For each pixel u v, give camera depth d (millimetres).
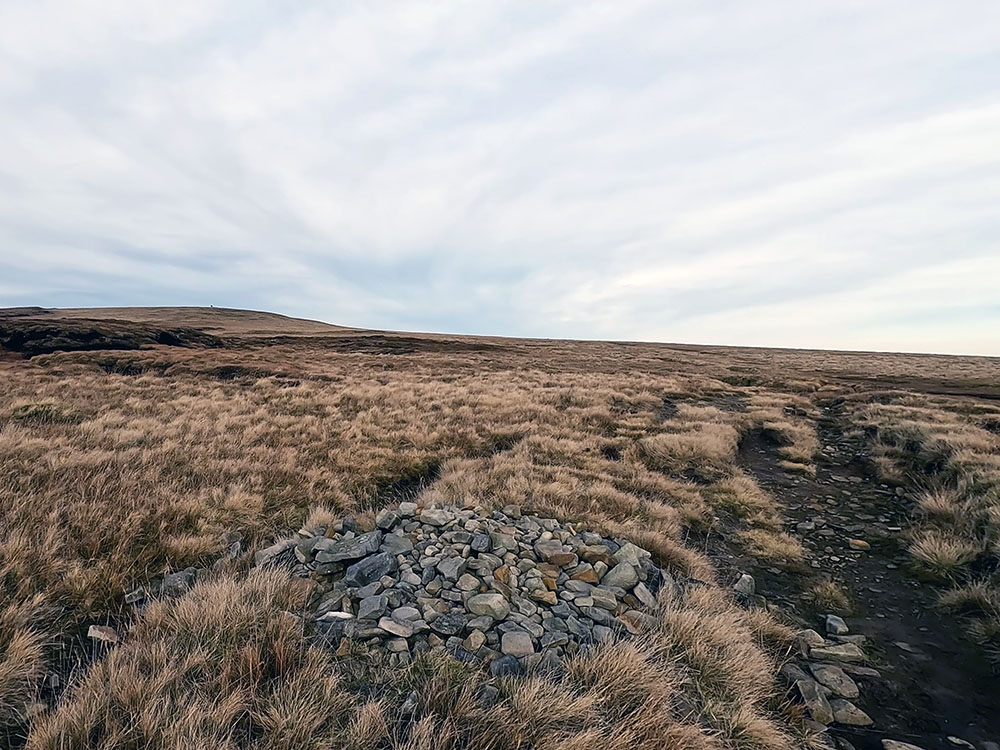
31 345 32000
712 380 28281
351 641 3975
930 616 5594
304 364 29609
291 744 2967
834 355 68688
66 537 5523
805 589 6281
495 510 7227
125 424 12102
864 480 10828
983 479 8336
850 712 4008
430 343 59844
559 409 17266
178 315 111438
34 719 3182
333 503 7719
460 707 3301
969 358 64062
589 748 3098
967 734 3826
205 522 6375
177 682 3400
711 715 3682
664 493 8977
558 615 4617
